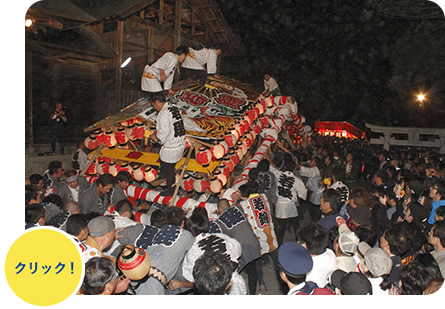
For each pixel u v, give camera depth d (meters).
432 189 4.54
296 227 6.22
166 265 3.19
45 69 10.96
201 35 16.12
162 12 13.59
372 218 4.61
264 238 4.70
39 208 3.45
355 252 3.06
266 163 5.90
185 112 6.93
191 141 5.82
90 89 12.23
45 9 9.23
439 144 17.16
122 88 12.36
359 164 12.66
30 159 9.26
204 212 3.96
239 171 7.79
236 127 6.63
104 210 5.37
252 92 9.20
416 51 17.09
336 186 5.73
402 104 24.69
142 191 5.77
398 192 5.42
